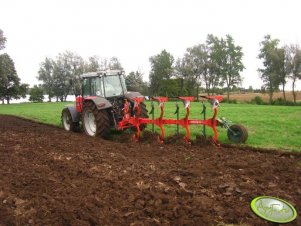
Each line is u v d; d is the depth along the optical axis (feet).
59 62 247.50
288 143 31.60
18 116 73.46
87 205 16.83
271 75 163.43
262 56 170.50
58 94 251.60
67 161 25.70
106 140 35.96
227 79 200.23
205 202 16.90
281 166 23.31
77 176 22.00
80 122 45.78
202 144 31.63
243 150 29.60
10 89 211.82
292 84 159.12
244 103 137.69
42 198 18.08
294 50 157.38
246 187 18.72
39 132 42.93
